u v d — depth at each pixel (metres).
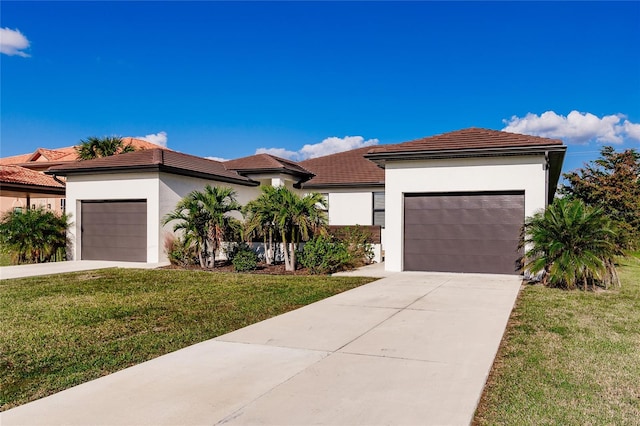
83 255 17.61
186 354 5.54
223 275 13.06
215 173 18.56
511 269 12.88
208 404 4.00
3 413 3.87
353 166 22.27
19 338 6.32
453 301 8.88
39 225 16.55
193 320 7.42
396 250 13.88
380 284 11.22
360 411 3.83
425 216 13.74
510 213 12.90
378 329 6.68
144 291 10.26
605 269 10.29
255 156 21.44
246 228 14.34
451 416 3.71
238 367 5.02
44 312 8.02
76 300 9.16
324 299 9.22
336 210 20.64
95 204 17.41
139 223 16.52
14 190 18.77
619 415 3.82
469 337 6.19
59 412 3.87
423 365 5.02
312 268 13.54
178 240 15.80
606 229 10.50
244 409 3.89
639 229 21.22
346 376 4.69
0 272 13.73
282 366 5.04
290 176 20.61
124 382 4.59
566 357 5.40
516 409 3.94
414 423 3.59
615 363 5.18
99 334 6.53
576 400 4.14
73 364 5.25
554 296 9.63
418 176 13.59
